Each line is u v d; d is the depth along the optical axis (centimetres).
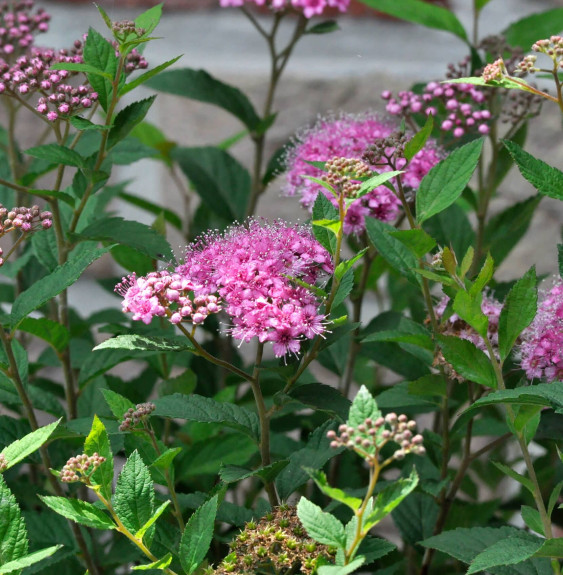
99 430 91
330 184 94
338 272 95
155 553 96
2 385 101
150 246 104
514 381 103
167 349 94
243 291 95
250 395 116
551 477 112
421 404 105
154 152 114
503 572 96
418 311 116
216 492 97
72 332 118
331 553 92
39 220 98
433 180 98
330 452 98
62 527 105
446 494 105
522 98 110
